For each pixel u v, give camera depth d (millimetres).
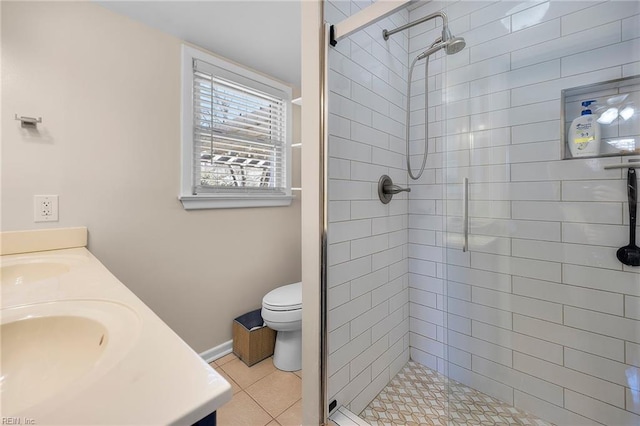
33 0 1238
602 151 1222
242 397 1542
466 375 1569
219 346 1934
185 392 376
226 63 1929
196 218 1822
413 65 1647
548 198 1342
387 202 1597
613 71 1192
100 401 353
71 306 668
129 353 458
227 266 1991
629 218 1176
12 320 596
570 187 1292
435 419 1385
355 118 1340
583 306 1272
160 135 1642
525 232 1399
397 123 1690
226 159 1997
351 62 1310
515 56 1402
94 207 1417
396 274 1714
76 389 372
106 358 444
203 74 1843
